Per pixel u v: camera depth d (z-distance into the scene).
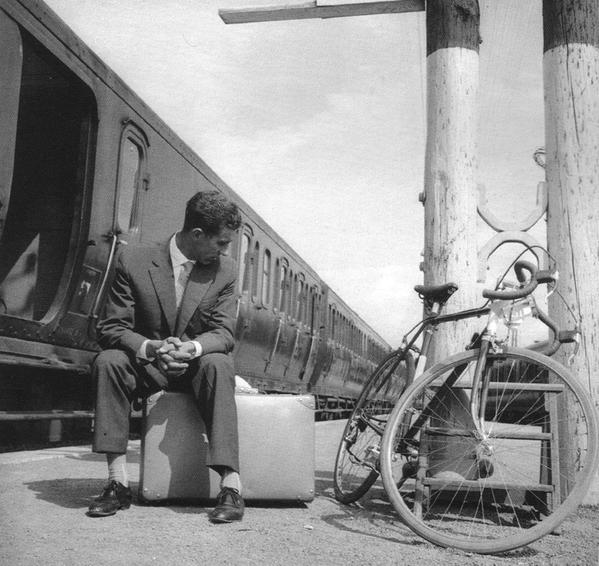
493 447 3.50
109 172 6.77
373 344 26.94
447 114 4.58
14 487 4.21
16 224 6.83
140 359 3.57
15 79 5.31
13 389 5.99
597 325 4.25
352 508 4.00
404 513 3.25
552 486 3.51
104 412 3.52
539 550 3.18
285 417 3.89
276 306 12.97
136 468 5.38
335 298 19.25
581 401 3.21
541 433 3.54
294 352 14.80
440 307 3.89
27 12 5.42
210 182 9.67
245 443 3.85
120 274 3.79
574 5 4.47
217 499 3.63
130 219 7.30
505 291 3.49
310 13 5.18
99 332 3.69
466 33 4.64
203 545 2.95
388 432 3.45
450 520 3.71
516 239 4.47
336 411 19.89
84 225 6.39
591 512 3.96
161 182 8.01
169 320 3.77
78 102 6.55
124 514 3.50
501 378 3.62
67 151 6.79
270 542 3.06
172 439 3.75
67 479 4.65
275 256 12.84
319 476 5.45
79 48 6.18
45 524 3.21
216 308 3.84
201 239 3.73
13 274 6.77
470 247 4.46
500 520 3.74
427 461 3.67
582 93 4.42
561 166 4.41
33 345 5.93
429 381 3.53
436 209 4.53
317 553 2.92
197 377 3.62
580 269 4.29
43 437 6.72
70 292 6.33
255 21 5.36
